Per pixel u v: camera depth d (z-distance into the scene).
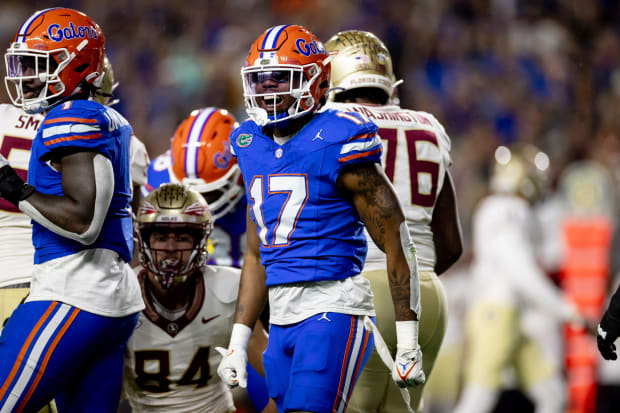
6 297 11.66
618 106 40.66
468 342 19.81
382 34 40.88
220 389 12.66
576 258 23.44
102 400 10.92
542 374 19.05
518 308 18.97
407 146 12.49
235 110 37.34
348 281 9.94
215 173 14.12
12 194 9.98
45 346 10.26
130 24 41.56
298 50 9.97
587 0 44.41
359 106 12.54
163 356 12.16
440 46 40.94
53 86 10.70
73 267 10.45
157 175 14.77
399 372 9.72
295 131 10.16
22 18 40.69
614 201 25.12
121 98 38.53
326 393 9.62
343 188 9.88
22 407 10.29
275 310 10.11
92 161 10.18
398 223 9.76
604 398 20.84
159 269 11.77
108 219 10.73
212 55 39.53
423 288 12.45
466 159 35.78
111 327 10.67
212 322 12.27
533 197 19.80
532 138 37.75
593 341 20.98
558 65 41.75
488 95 39.53
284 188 9.88
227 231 14.45
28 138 11.92
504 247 18.81
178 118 37.47
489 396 19.00
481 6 42.91
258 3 42.09
